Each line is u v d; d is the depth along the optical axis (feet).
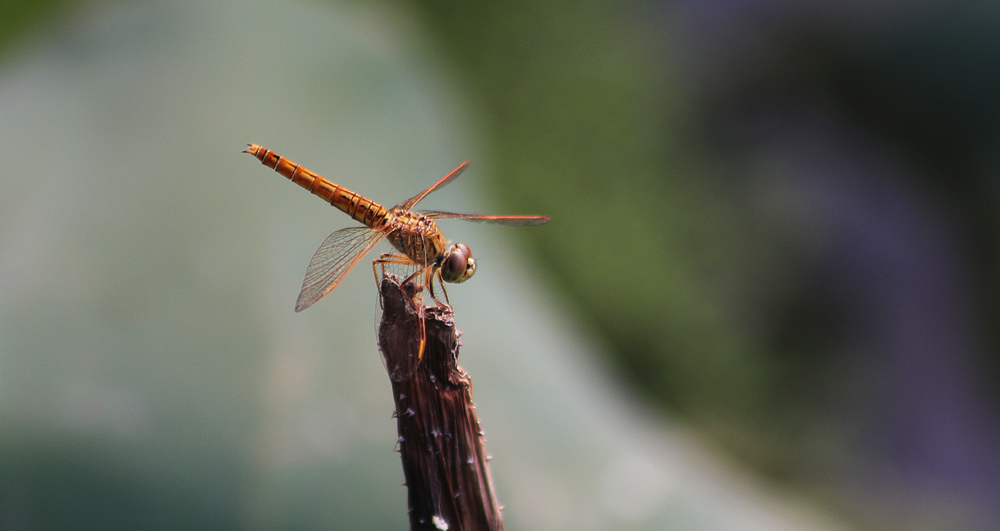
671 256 4.69
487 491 3.05
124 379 3.19
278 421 3.18
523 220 3.16
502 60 4.99
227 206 3.24
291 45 3.30
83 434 3.17
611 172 4.89
